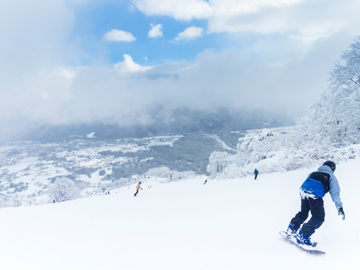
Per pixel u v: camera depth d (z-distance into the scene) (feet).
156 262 9.52
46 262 10.66
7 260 11.21
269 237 11.00
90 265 9.87
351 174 25.59
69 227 18.49
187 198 31.65
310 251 8.85
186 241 11.91
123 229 16.34
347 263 7.48
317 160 47.42
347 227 10.71
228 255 9.38
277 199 21.22
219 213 18.19
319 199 9.14
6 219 23.72
